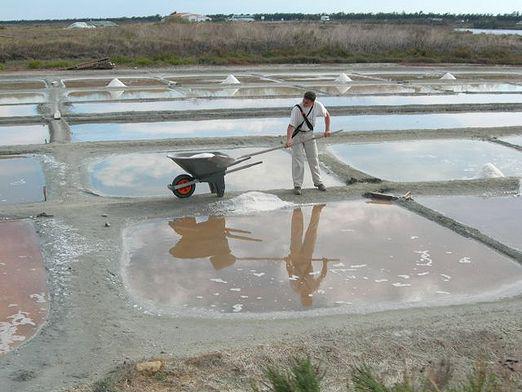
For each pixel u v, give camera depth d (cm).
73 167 932
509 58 3175
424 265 577
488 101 1714
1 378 379
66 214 701
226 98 1719
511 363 389
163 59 2920
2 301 489
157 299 500
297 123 770
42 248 600
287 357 393
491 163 1005
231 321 459
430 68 2770
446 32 3738
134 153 1044
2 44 3016
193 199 760
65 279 531
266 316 469
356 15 12062
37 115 1386
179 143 1096
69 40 3253
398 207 759
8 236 633
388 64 2950
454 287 528
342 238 649
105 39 3275
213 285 530
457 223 683
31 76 2267
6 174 909
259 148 1094
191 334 437
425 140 1179
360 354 400
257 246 626
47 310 477
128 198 775
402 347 411
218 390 356
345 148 1109
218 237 649
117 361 397
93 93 1822
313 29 3494
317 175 805
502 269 569
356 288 526
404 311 475
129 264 575
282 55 3102
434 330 438
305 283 537
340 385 358
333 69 2667
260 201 749
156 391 356
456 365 387
